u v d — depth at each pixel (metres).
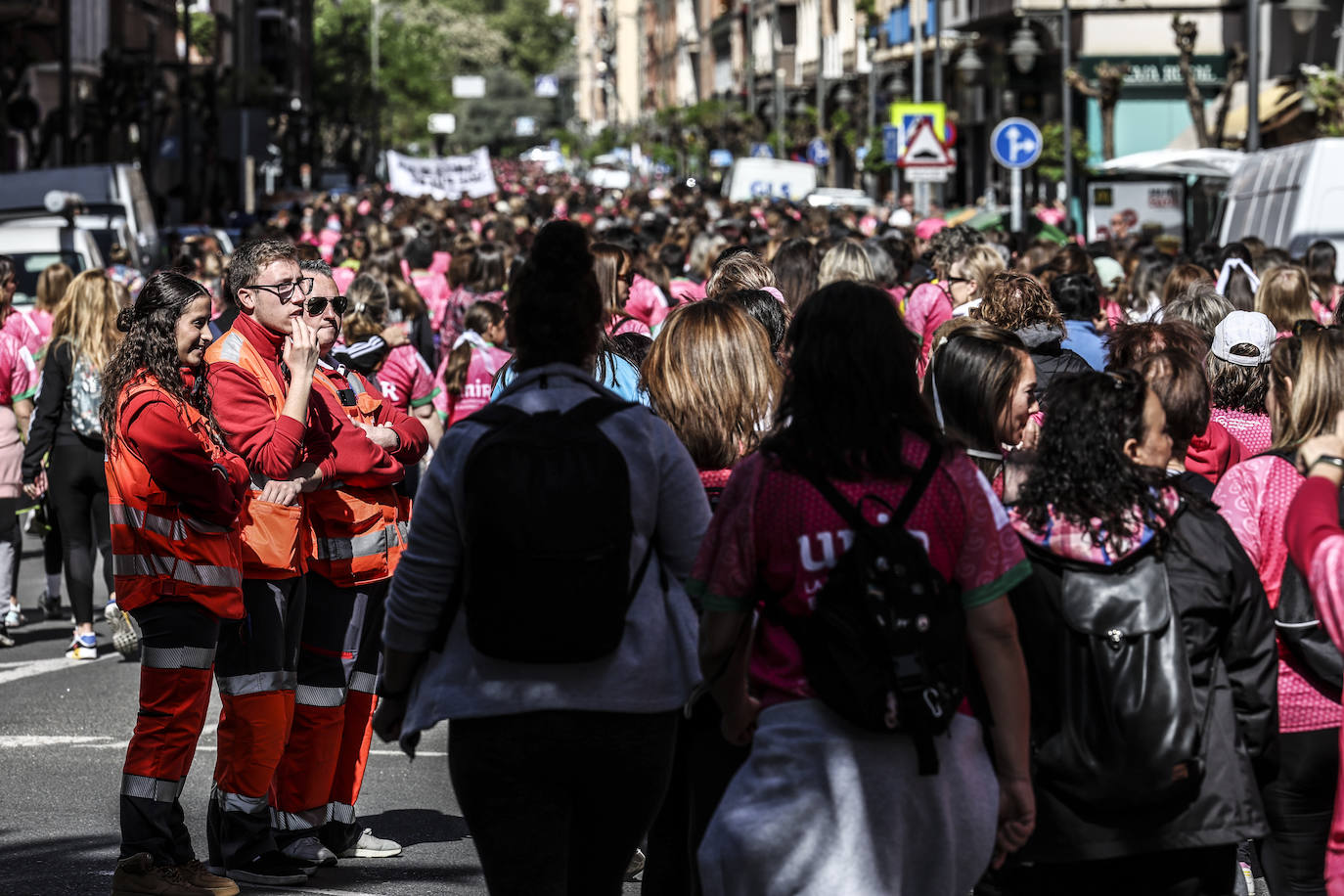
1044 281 20.14
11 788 13.06
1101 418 7.57
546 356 7.54
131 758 10.38
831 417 6.77
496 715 7.22
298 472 10.55
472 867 11.27
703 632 6.98
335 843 11.34
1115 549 7.46
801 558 6.73
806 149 107.19
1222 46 70.56
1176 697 7.34
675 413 9.35
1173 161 45.94
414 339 23.17
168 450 9.98
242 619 10.45
